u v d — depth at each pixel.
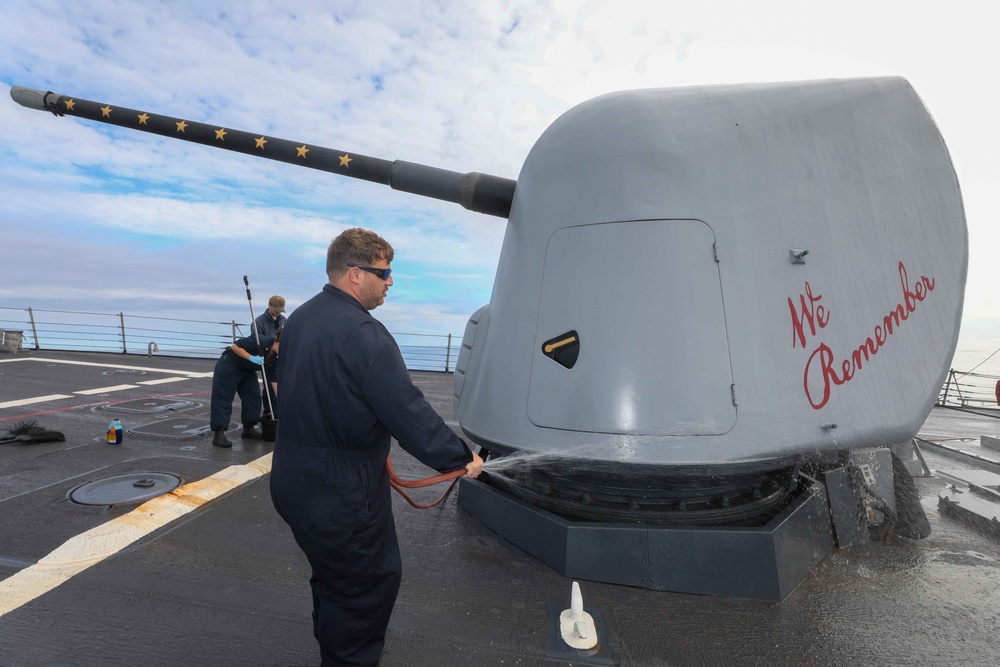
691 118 2.48
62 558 2.46
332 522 1.50
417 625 2.04
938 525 3.15
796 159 2.53
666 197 2.38
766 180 2.46
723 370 2.28
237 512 3.09
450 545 2.74
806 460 2.45
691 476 2.24
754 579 2.23
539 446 2.41
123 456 4.14
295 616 2.08
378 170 3.74
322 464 1.48
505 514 2.79
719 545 2.25
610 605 2.18
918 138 2.84
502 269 2.97
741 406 2.27
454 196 3.45
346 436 1.49
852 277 2.54
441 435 1.52
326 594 1.63
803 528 2.46
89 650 1.82
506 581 2.38
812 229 2.49
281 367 1.59
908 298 2.66
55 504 3.10
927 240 2.75
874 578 2.45
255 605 2.14
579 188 2.55
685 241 2.35
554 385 2.45
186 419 5.57
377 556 1.59
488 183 3.31
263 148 4.13
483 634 1.99
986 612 2.19
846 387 2.46
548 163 2.73
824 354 2.43
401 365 1.51
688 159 2.40
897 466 3.02
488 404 2.70
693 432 2.24
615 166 2.47
